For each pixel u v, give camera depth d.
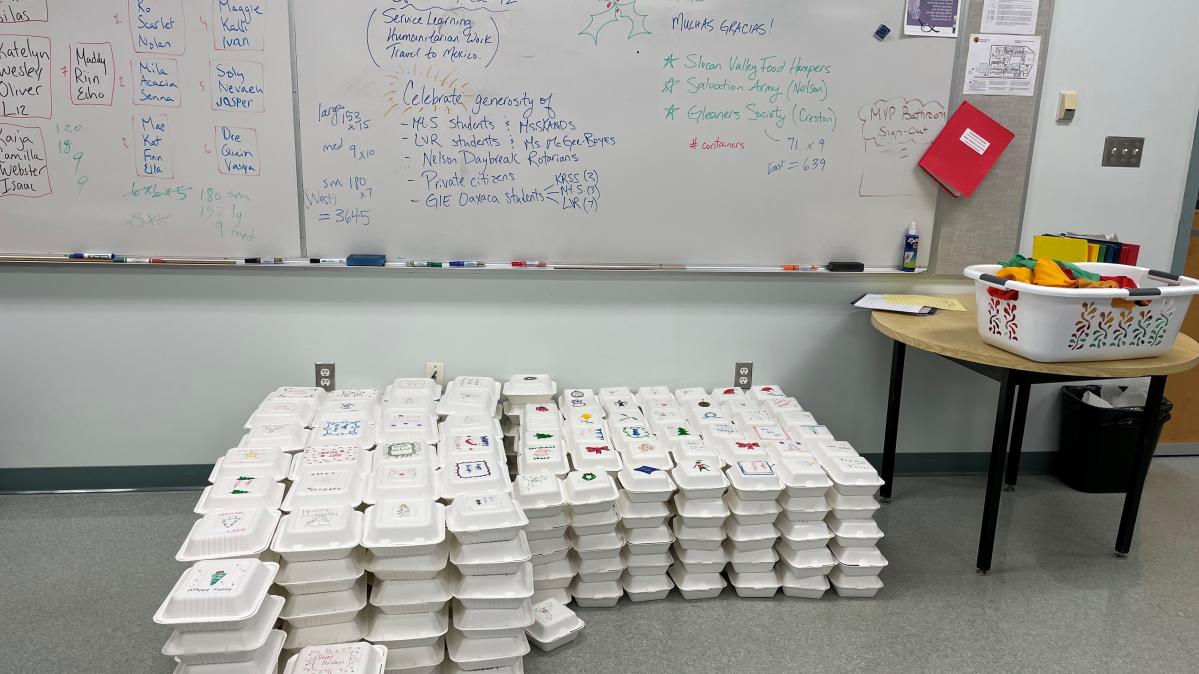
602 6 2.37
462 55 2.37
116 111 2.31
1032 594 2.18
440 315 2.60
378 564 1.65
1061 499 2.78
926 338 2.20
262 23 2.29
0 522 2.40
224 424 2.63
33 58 2.25
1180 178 2.71
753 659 1.89
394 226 2.49
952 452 2.93
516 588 1.70
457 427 2.16
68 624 1.93
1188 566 2.34
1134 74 2.60
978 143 2.54
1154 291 1.86
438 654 1.70
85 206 2.38
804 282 2.69
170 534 2.36
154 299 2.50
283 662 1.64
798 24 2.44
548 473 2.04
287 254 2.48
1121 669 1.86
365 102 2.38
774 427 2.33
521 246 2.54
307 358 2.60
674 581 2.16
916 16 2.46
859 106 2.52
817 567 2.12
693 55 2.43
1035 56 2.53
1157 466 3.09
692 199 2.55
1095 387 2.93
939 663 1.88
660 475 2.06
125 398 2.57
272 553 1.68
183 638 1.40
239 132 2.36
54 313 2.48
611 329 2.67
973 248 2.68
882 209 2.62
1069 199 2.69
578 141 2.47
